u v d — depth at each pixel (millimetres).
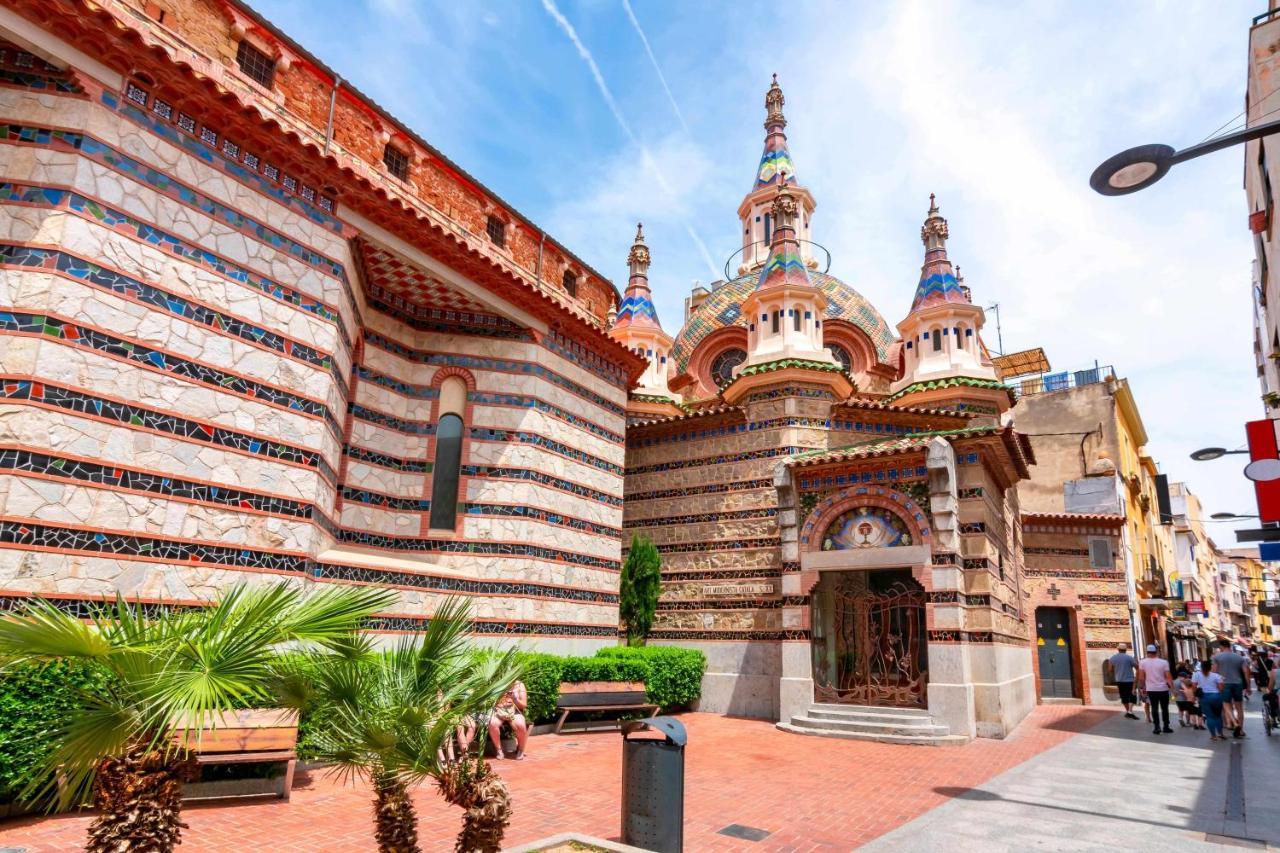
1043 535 25719
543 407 14969
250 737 8031
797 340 20141
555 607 14586
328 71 11984
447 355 14359
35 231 7938
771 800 9305
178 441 8836
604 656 15492
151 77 9008
